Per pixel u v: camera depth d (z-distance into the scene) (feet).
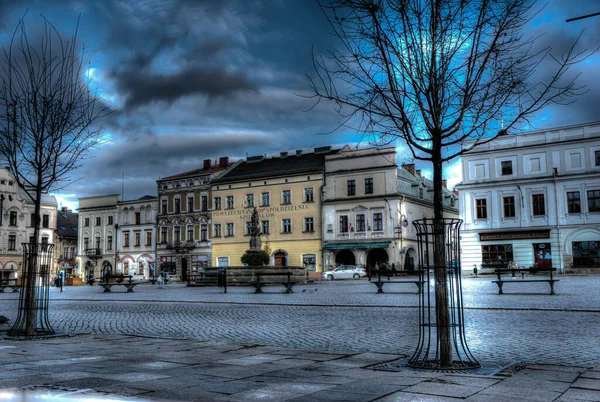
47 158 35.94
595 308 46.68
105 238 251.60
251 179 216.95
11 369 21.07
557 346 27.30
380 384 18.10
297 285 122.72
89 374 19.99
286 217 208.03
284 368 21.49
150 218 239.91
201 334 34.71
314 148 222.28
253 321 42.65
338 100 24.67
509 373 19.98
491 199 166.30
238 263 216.74
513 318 40.88
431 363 21.90
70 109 36.91
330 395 16.40
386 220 188.24
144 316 48.49
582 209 153.48
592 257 151.74
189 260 228.43
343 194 197.77
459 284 22.43
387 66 23.03
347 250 194.39
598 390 17.03
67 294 97.25
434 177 22.41
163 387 17.65
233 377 19.52
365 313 48.11
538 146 160.86
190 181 231.50
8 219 231.50
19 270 232.32
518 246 161.48
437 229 21.94
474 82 22.71
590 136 154.20
